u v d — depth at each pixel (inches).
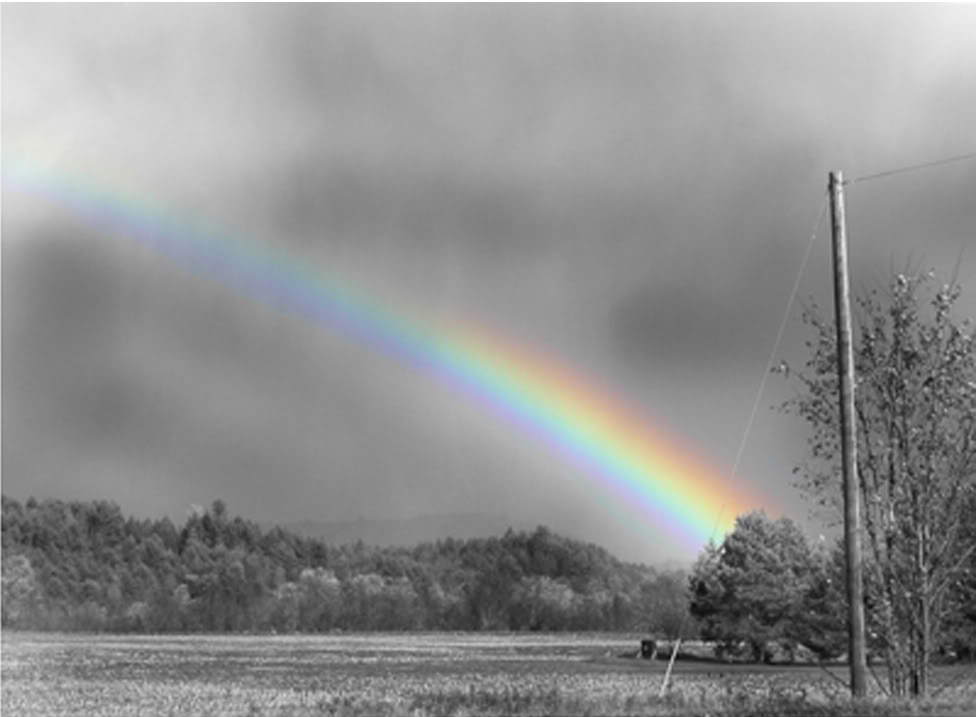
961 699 1375.5
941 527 1485.0
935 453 1483.8
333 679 3348.9
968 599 1528.1
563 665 4301.2
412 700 1744.6
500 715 1441.9
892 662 1487.5
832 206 1471.5
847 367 1443.2
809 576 1793.8
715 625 4500.5
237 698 2514.8
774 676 3253.0
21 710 2217.0
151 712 2096.5
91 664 4404.5
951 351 1493.6
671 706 1460.4
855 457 1428.4
